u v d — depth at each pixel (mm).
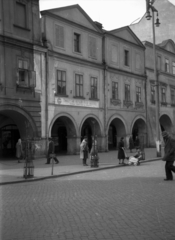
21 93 24000
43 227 6504
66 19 28812
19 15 24422
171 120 44906
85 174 16391
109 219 7051
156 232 6105
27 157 14695
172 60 46375
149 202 8758
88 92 31016
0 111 23609
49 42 27031
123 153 20625
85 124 34406
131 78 37500
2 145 29016
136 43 38906
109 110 33625
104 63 33281
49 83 26641
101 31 33438
